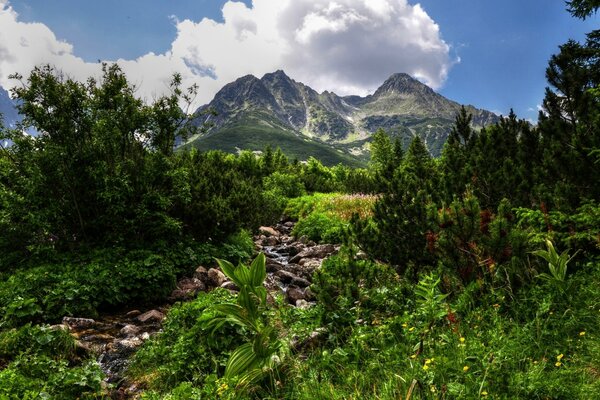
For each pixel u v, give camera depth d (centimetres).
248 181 2259
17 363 482
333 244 1495
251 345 414
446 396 326
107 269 861
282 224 2395
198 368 494
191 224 1196
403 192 765
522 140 786
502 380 323
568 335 386
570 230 522
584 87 692
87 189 987
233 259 1197
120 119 1049
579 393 302
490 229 516
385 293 567
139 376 527
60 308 745
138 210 989
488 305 468
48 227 919
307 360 448
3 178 1002
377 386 372
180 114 1120
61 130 970
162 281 911
